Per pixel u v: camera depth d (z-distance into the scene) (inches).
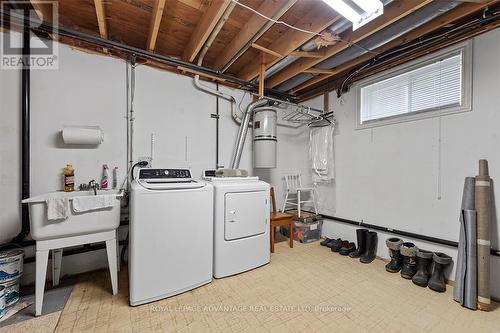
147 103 99.0
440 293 73.2
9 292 62.7
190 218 74.6
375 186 106.2
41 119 77.9
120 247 90.5
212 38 83.4
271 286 77.0
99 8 65.4
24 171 73.5
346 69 110.7
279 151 143.6
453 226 80.4
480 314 62.4
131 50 86.9
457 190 79.7
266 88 126.8
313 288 75.7
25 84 73.7
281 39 90.2
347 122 119.9
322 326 57.2
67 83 82.2
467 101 77.3
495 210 70.9
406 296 71.2
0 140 71.6
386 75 102.2
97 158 87.7
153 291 67.1
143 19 80.7
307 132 143.2
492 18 68.6
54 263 75.0
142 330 55.0
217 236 82.2
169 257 70.1
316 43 85.0
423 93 91.0
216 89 119.3
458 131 79.8
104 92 89.4
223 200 83.2
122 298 68.2
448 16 73.1
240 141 118.5
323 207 131.9
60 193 75.5
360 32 79.2
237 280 81.4
